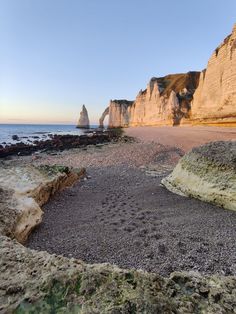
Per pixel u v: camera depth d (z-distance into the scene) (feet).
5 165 30.25
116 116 370.94
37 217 18.78
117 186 32.91
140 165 47.80
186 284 8.43
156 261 13.38
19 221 16.72
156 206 22.84
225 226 17.24
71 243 15.89
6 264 8.68
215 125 122.11
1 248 9.86
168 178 29.25
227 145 25.49
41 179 25.99
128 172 41.96
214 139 75.61
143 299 7.09
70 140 104.47
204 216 19.26
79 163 50.37
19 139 124.36
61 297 7.13
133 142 88.02
